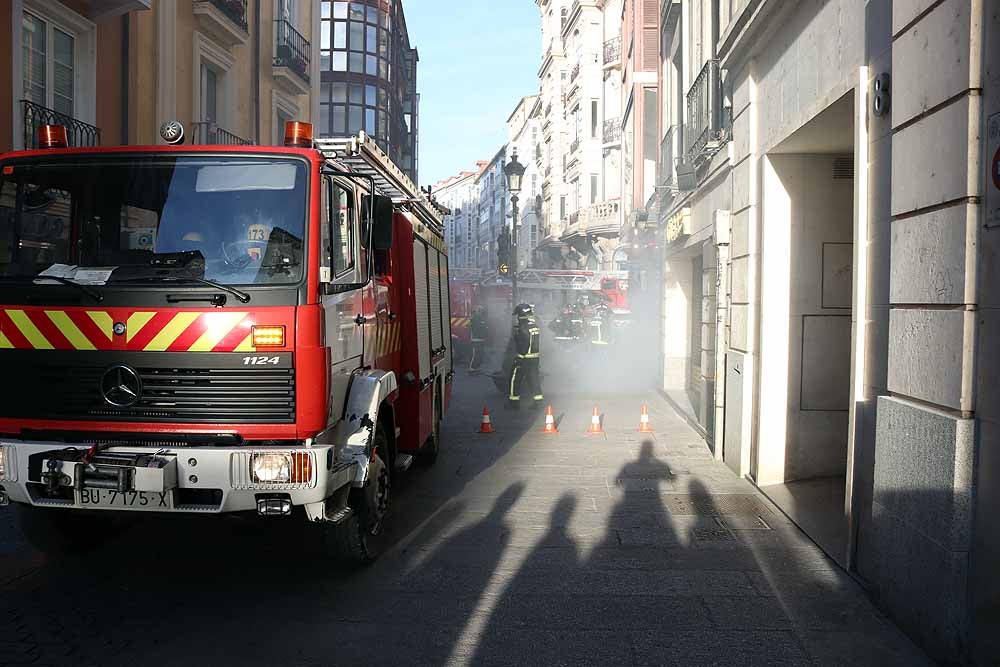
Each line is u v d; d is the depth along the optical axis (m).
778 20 7.14
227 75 17.69
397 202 7.63
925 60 4.29
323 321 4.64
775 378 7.84
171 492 4.38
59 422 4.54
